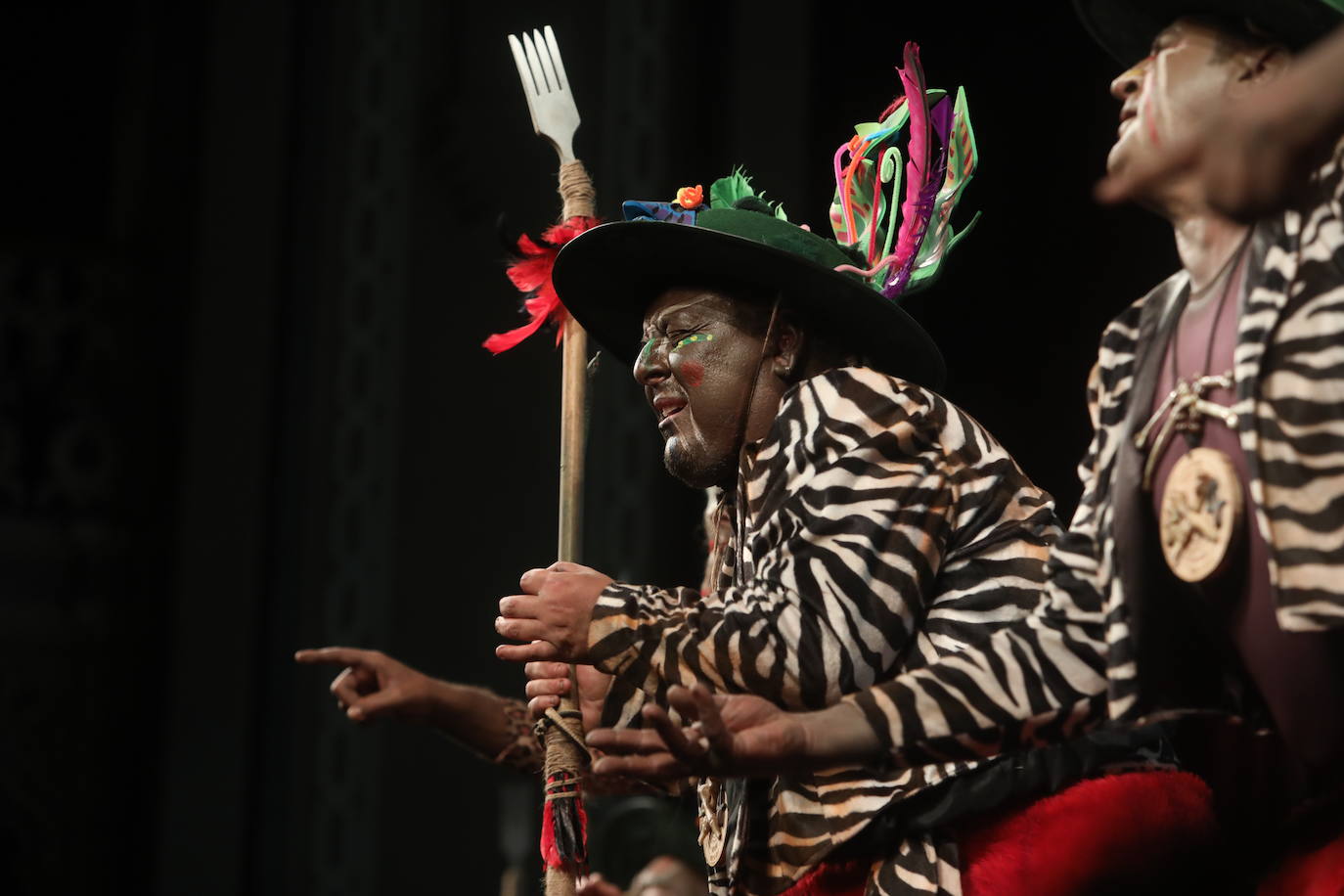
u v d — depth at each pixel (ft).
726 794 14.79
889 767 12.09
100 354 57.88
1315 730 11.19
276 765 51.16
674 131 54.29
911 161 16.37
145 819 53.21
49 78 60.13
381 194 54.44
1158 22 12.52
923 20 55.31
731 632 12.80
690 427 15.03
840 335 15.46
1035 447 52.31
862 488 13.38
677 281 15.65
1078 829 13.26
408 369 53.62
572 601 13.21
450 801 51.34
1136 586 11.84
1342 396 10.59
